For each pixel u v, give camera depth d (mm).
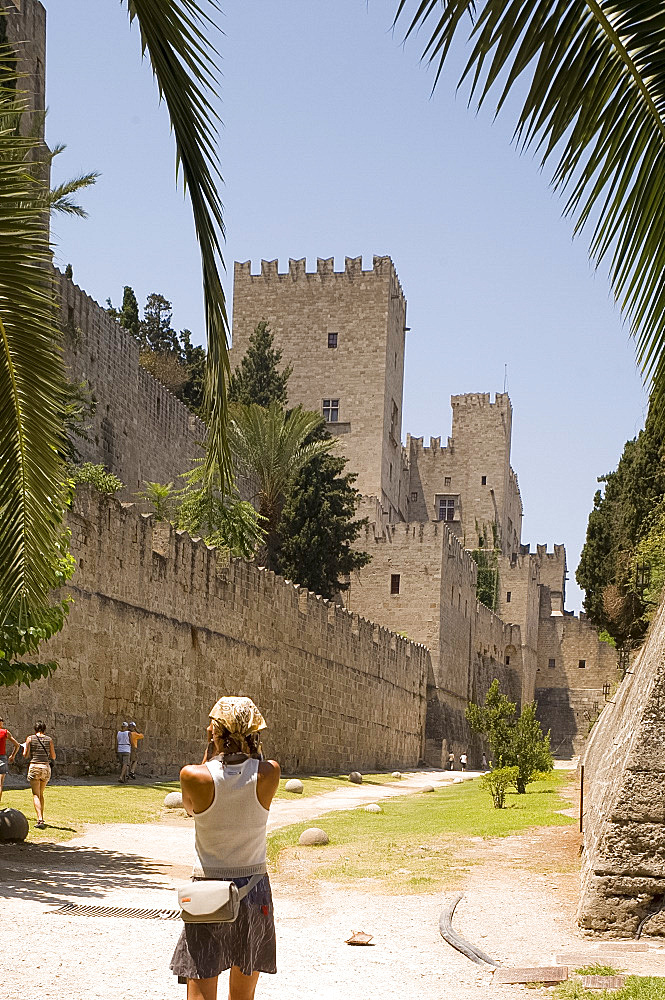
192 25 6422
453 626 75250
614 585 46594
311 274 90125
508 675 97438
